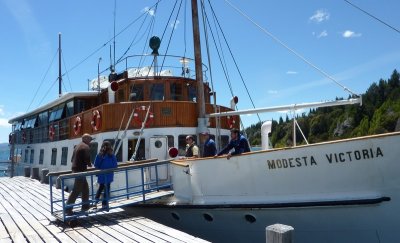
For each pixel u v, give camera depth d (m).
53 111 20.70
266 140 10.63
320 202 7.55
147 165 10.15
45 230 8.49
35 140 23.27
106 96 16.08
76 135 15.51
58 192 15.48
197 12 12.55
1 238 7.82
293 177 7.90
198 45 12.41
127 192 10.05
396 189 7.04
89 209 9.64
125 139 12.23
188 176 9.52
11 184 19.08
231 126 14.70
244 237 8.73
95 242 7.32
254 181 8.40
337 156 7.45
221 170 8.88
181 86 13.99
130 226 8.57
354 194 7.34
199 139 11.95
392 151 7.00
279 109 9.87
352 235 7.50
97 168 9.86
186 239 7.23
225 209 8.70
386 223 7.18
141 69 15.41
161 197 9.95
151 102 12.48
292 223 7.99
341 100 8.93
